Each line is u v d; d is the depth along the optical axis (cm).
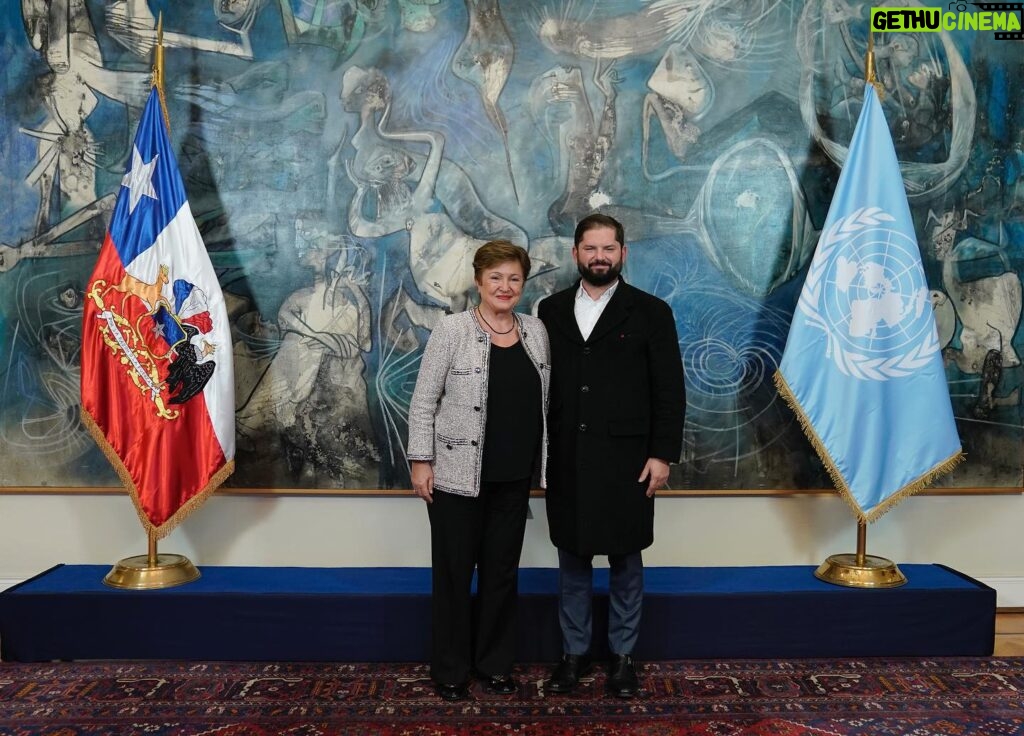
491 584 292
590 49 361
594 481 288
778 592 325
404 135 360
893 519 375
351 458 363
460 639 290
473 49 360
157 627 318
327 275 361
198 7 357
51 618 316
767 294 367
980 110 368
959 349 370
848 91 366
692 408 367
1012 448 372
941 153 368
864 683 302
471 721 271
